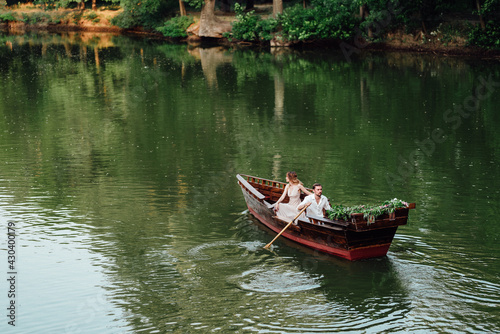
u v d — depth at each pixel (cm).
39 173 1449
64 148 1675
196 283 904
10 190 1324
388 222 949
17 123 1984
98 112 2147
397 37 3647
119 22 5100
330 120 1959
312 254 1006
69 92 2545
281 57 3581
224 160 1541
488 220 1116
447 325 779
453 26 3422
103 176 1423
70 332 776
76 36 5000
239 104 2248
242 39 4272
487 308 818
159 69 3169
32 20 5569
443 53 3397
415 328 774
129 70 3145
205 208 1222
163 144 1706
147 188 1339
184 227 1123
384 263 959
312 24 3825
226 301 849
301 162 1509
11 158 1577
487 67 2895
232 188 1341
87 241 1060
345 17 3769
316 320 796
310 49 3912
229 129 1870
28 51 3997
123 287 894
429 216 1140
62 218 1165
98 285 901
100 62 3462
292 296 861
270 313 815
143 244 1047
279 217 1084
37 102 2338
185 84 2709
